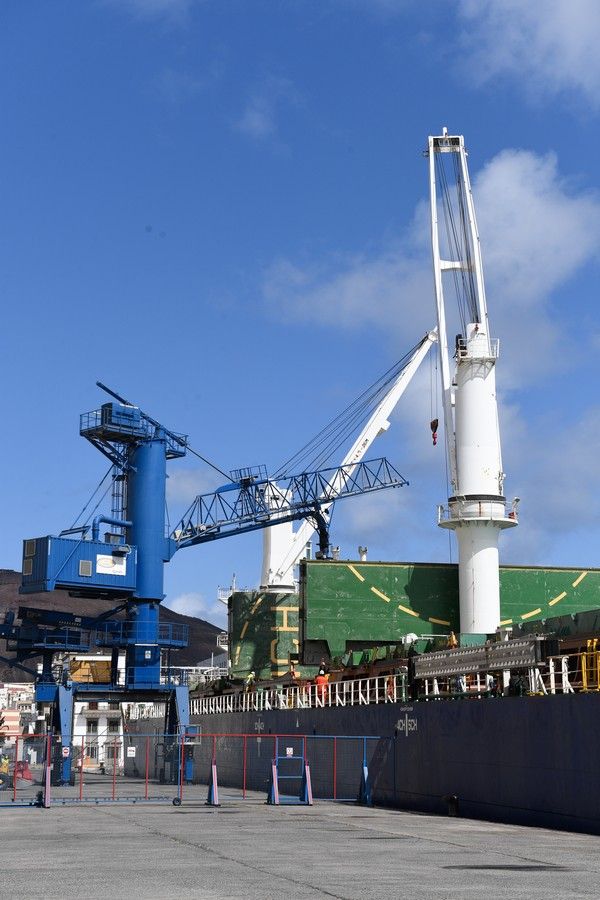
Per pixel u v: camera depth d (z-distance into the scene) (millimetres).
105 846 22672
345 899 14359
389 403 92375
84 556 65750
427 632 61000
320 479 86312
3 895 14695
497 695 35406
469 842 24156
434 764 38062
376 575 61594
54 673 71000
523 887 15766
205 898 14414
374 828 28375
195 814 33531
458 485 58438
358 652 54375
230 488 81625
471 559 58375
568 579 63469
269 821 30641
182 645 70312
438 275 61125
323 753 48969
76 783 62219
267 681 62875
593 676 31875
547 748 31094
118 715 99812
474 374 58719
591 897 14586
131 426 68562
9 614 67125
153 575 68375
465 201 61281
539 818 31094
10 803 38469
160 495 69688
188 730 65750
